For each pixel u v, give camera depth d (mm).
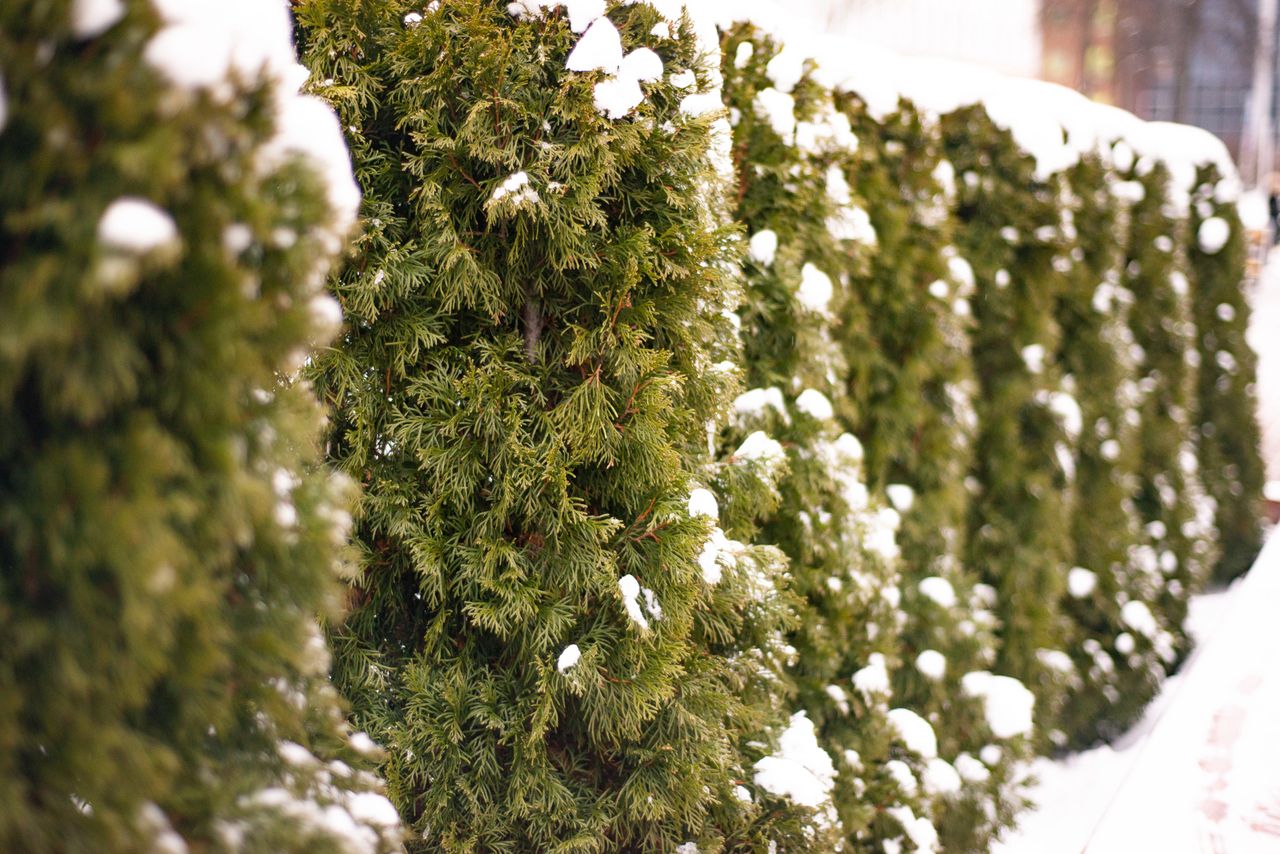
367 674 2027
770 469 2541
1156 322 5711
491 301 1985
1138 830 2561
